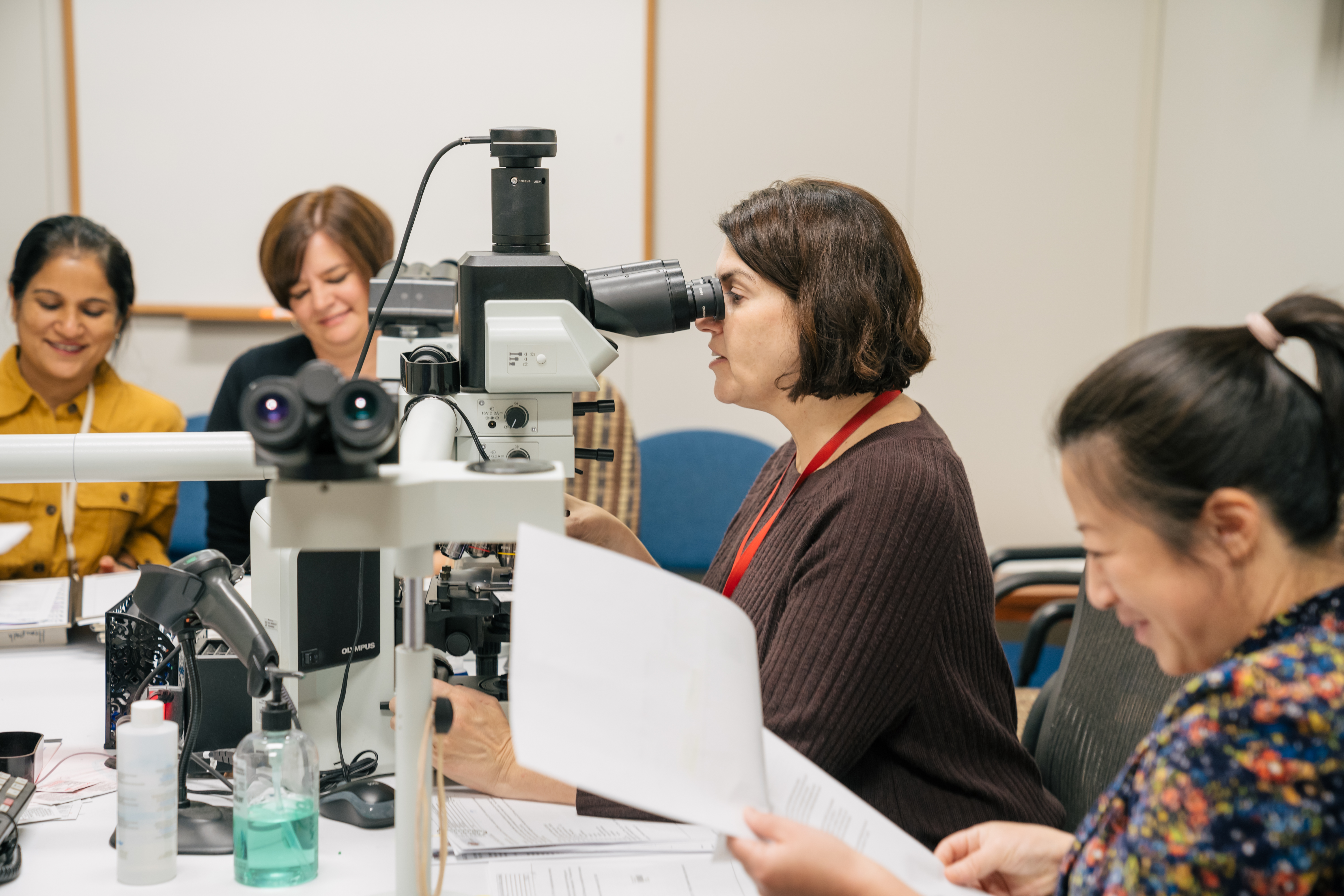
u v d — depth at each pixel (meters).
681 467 2.85
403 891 0.89
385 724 1.25
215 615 0.98
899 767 1.13
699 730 0.77
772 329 1.21
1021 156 3.11
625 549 1.50
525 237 1.20
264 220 2.98
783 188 1.25
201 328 3.01
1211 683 0.66
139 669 1.26
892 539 1.08
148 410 2.34
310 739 1.07
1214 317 2.83
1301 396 0.69
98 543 2.21
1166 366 0.71
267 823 0.95
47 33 2.86
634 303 1.21
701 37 3.02
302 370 0.74
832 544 1.10
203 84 2.91
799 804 0.91
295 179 2.97
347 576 1.20
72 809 1.11
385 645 1.24
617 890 0.95
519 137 1.19
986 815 1.12
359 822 1.08
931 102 3.08
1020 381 3.20
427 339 1.55
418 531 0.82
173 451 1.13
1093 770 1.33
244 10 2.89
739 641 0.82
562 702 0.72
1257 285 2.70
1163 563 0.71
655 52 3.00
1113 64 3.09
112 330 2.21
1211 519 0.69
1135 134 3.12
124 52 2.87
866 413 1.24
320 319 2.39
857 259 1.19
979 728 1.13
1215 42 2.81
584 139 3.01
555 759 0.69
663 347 3.14
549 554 0.76
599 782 0.70
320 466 0.79
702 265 3.10
